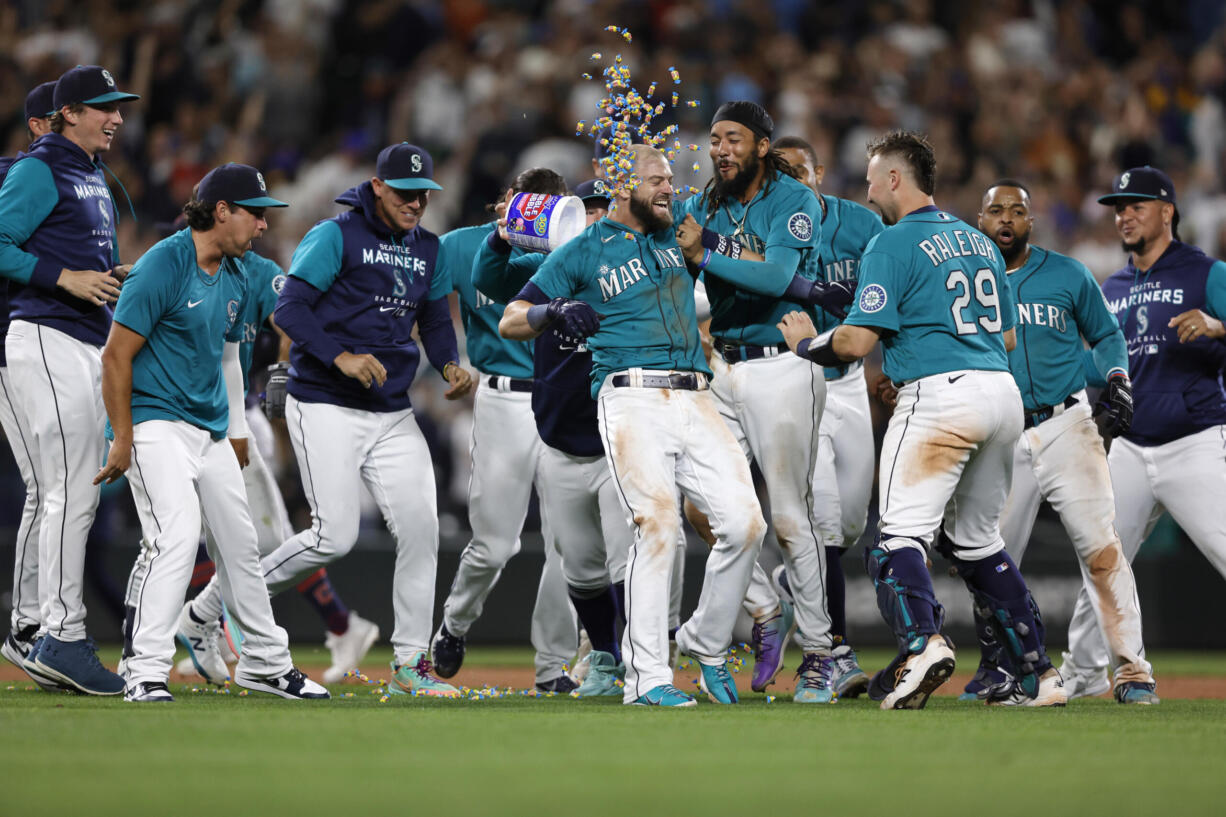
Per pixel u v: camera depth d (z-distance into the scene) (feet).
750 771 44.14
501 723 58.03
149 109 184.65
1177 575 142.61
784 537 74.38
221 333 71.92
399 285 79.25
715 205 75.46
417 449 80.23
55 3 192.95
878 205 71.36
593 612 80.28
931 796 39.58
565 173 181.78
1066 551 139.23
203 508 72.18
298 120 192.34
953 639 137.59
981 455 68.44
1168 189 84.02
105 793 39.22
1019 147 204.13
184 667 87.92
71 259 76.74
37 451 78.23
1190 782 42.75
